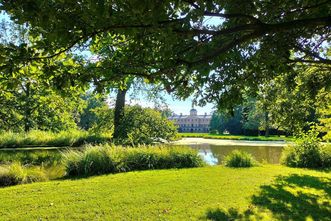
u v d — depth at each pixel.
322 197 6.61
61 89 3.01
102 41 3.26
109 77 2.96
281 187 7.51
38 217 5.07
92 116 39.19
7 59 2.50
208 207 5.69
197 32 2.57
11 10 2.19
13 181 7.95
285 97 8.76
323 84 5.95
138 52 3.00
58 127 16.45
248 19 2.80
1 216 5.11
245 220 5.02
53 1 2.14
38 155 12.73
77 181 8.05
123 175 9.00
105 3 2.15
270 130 43.75
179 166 11.03
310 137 11.88
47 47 2.56
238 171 9.85
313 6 2.96
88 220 4.96
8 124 14.88
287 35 3.72
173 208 5.60
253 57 3.72
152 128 16.56
